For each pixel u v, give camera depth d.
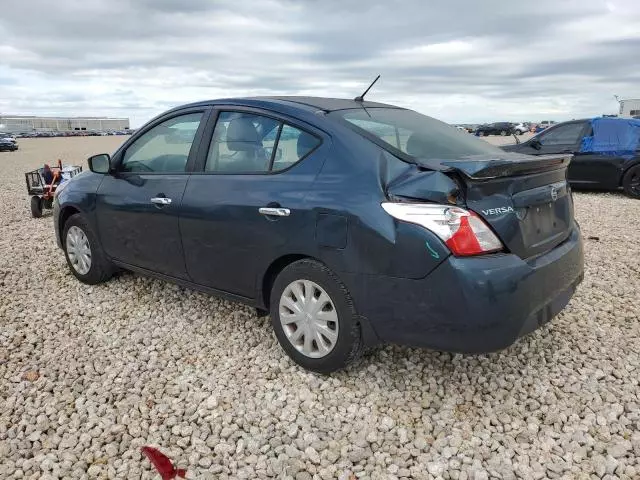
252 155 3.63
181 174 4.04
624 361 3.57
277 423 2.94
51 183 9.56
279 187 3.35
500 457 2.66
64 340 3.99
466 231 2.71
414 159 3.08
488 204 2.81
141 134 4.54
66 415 3.04
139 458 2.67
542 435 2.83
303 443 2.77
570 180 11.04
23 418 3.00
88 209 4.82
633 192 10.38
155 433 2.87
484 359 3.58
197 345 3.87
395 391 3.20
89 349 3.84
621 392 3.19
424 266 2.76
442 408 3.06
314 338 3.28
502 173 2.81
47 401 3.17
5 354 3.76
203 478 2.53
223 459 2.67
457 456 2.67
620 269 5.55
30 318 4.40
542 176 3.16
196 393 3.24
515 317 2.76
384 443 2.78
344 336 3.11
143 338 4.00
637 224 7.88
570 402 3.11
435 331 2.80
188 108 4.21
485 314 2.69
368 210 2.92
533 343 3.80
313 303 3.25
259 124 3.66
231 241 3.58
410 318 2.86
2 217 9.29
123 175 4.56
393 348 3.71
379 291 2.93
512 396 3.17
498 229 2.81
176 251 4.03
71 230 5.13
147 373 3.49
